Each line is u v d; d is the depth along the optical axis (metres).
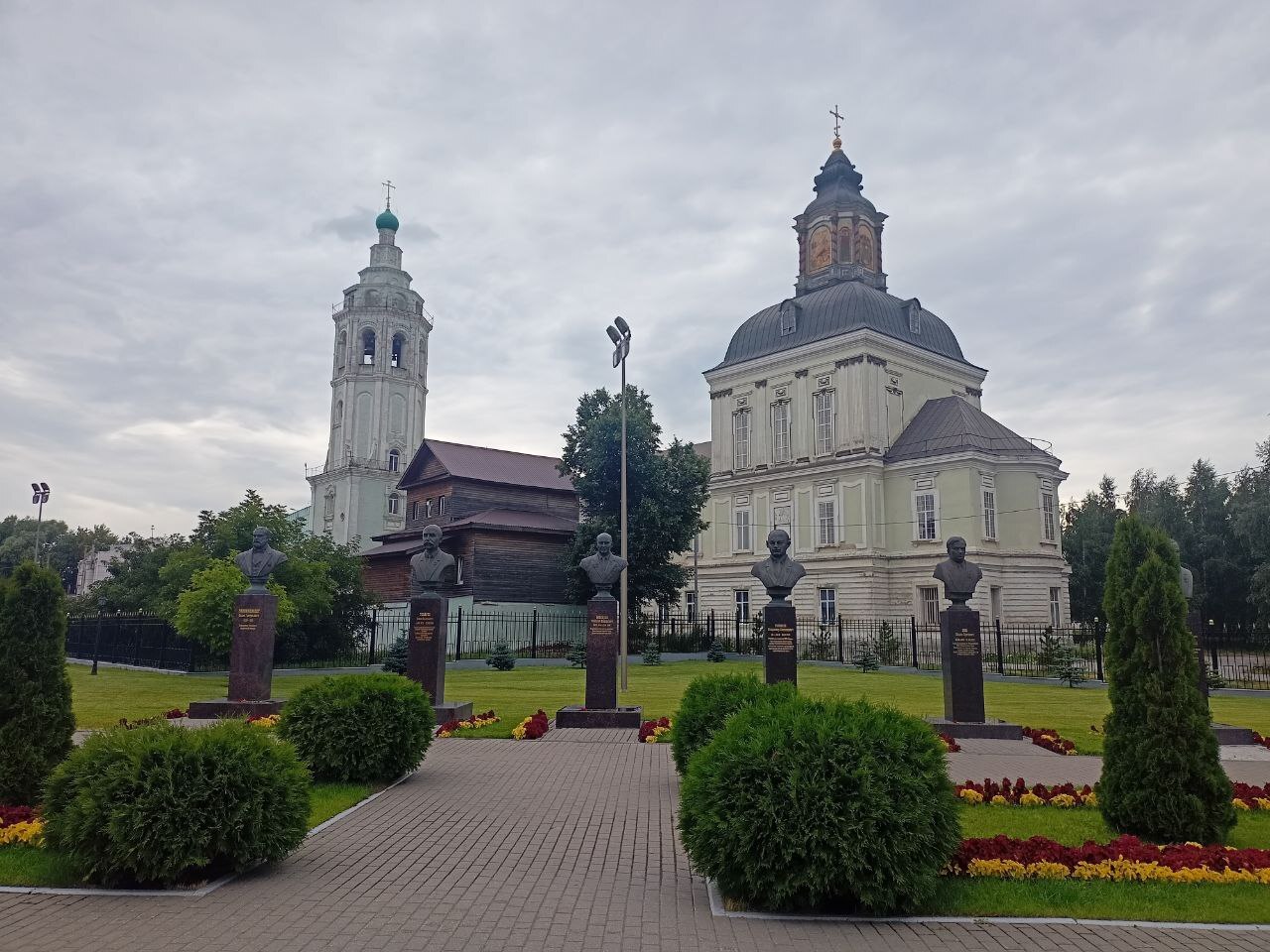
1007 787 9.91
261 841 7.12
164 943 5.64
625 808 9.54
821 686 24.61
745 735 7.08
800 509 54.12
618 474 40.16
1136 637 8.59
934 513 48.91
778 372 56.69
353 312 82.81
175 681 24.14
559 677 27.22
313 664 31.38
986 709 19.61
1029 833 8.48
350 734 10.69
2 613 8.90
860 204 61.19
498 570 43.50
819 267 61.44
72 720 9.08
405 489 50.53
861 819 6.38
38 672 8.88
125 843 6.70
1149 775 8.22
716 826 6.55
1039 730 15.18
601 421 40.56
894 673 29.56
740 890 6.53
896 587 49.88
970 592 16.03
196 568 29.27
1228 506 59.72
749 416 58.44
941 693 22.69
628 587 39.84
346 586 32.72
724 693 10.59
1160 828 8.11
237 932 5.85
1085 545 65.31
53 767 8.73
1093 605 65.00
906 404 54.19
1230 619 58.72
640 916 6.27
